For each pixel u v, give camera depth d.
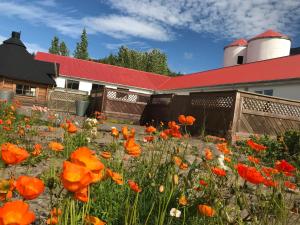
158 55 67.25
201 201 2.50
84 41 79.19
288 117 12.03
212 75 28.14
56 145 2.56
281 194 2.04
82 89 31.00
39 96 22.31
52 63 24.53
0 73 21.11
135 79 34.53
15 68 21.91
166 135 3.37
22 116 10.76
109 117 20.00
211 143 8.79
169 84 33.25
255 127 11.38
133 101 20.59
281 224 2.06
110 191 2.65
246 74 23.16
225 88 22.44
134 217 1.98
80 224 1.87
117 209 2.47
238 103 11.12
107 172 1.89
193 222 2.33
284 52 32.19
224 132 11.03
